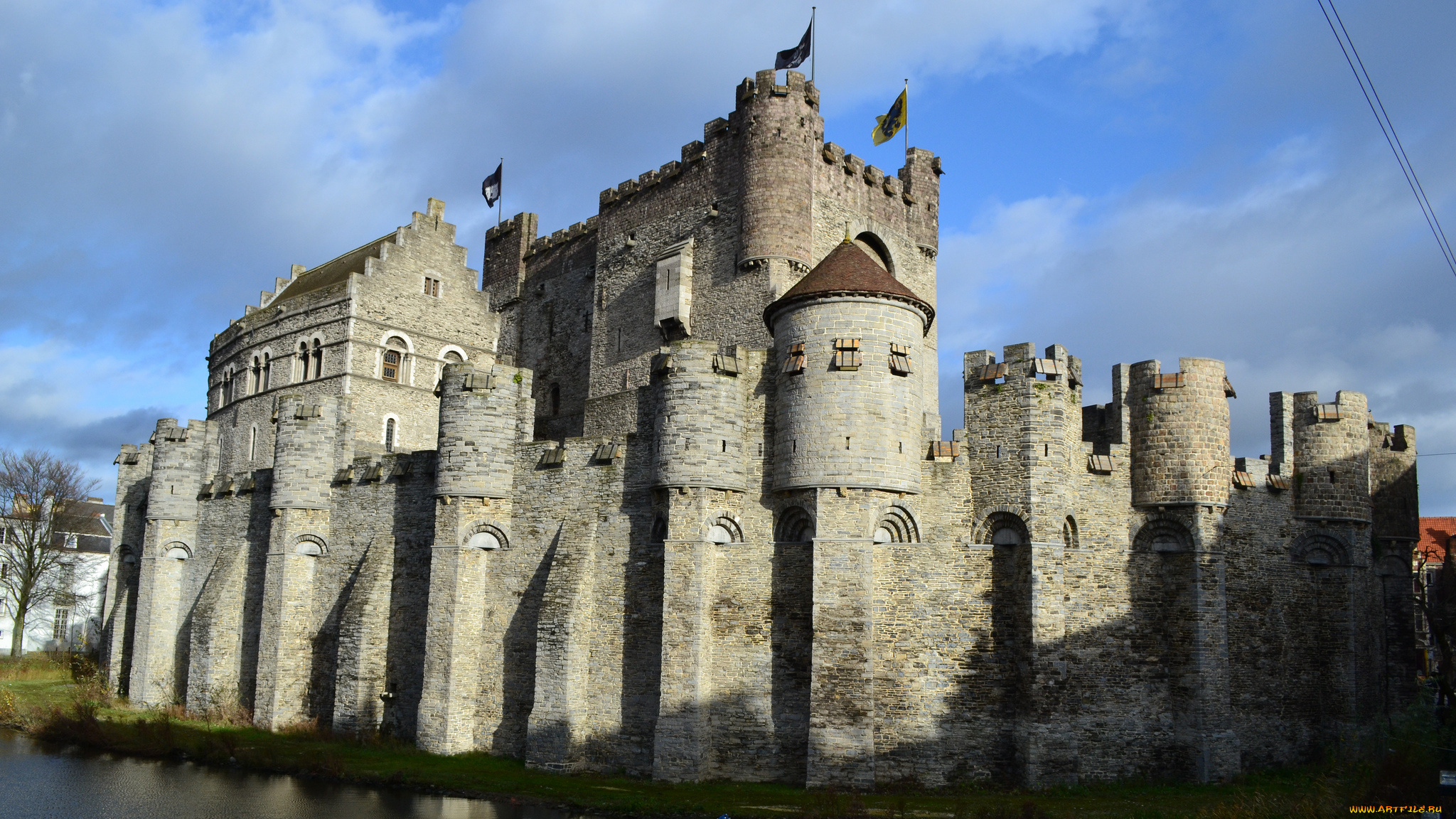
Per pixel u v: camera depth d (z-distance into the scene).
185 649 66.25
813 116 57.47
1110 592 42.94
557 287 72.00
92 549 103.81
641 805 36.69
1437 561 68.19
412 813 37.09
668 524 43.09
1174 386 43.84
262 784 42.69
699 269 58.97
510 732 46.91
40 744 52.97
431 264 74.25
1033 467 41.03
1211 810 34.50
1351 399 47.03
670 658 41.97
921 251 65.38
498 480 48.97
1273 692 44.66
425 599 51.31
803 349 42.16
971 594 41.16
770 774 40.84
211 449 69.75
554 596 45.12
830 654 39.72
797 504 41.91
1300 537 46.38
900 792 39.03
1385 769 35.69
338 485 57.22
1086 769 41.16
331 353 70.56
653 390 44.81
